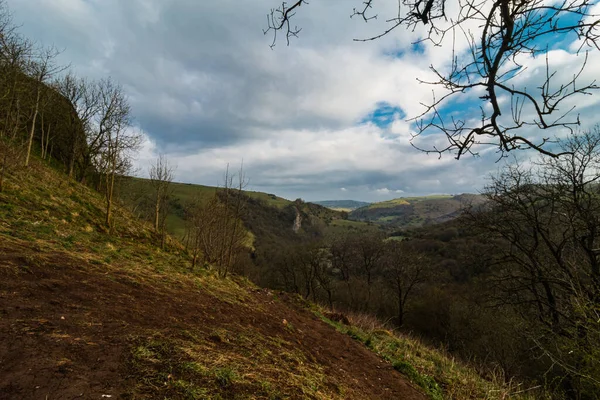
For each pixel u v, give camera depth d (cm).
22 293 385
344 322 1092
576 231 977
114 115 2755
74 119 2777
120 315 401
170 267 932
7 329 292
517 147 153
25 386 221
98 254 750
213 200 1384
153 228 1931
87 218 1343
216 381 295
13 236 643
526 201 1175
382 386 562
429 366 789
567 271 745
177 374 286
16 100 1761
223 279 1095
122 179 2545
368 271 3594
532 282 1099
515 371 1128
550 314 1107
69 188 1670
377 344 866
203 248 1432
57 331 312
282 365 426
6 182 1156
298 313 973
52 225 930
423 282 2978
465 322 2262
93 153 2750
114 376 258
